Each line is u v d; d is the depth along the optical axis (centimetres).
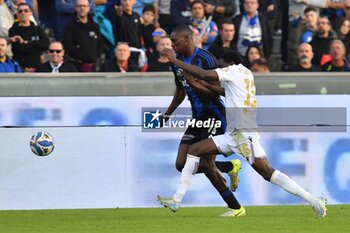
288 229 2761
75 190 3459
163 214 3209
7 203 3444
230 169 3139
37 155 3441
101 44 4494
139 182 3478
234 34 4572
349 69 4400
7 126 3434
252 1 4594
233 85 2886
